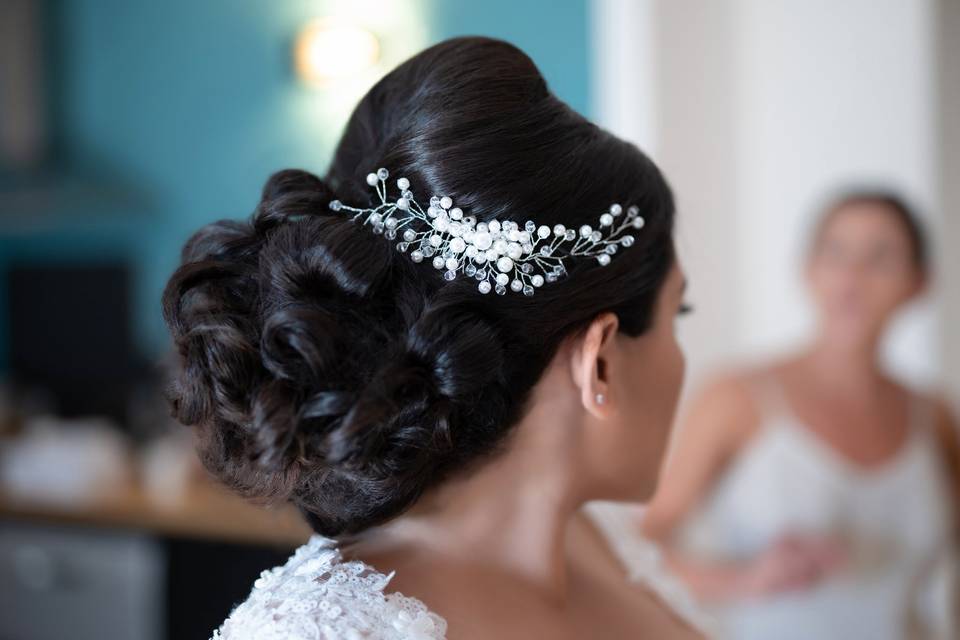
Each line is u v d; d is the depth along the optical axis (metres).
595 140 0.71
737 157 2.70
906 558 1.86
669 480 1.87
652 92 2.29
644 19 2.29
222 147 3.12
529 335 0.67
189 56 3.15
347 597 0.63
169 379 0.75
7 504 2.57
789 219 2.65
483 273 0.67
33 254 3.55
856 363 1.87
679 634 0.93
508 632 0.69
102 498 2.55
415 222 0.68
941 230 2.64
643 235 0.72
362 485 0.67
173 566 2.40
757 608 1.85
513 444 0.70
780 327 2.69
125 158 3.28
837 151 2.60
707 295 2.60
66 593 2.55
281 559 2.29
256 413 0.62
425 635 0.61
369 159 0.71
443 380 0.64
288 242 0.67
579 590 0.86
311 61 2.87
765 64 2.66
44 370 3.29
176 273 0.68
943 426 1.94
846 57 2.58
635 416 0.75
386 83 0.73
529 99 0.70
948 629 1.91
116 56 3.28
